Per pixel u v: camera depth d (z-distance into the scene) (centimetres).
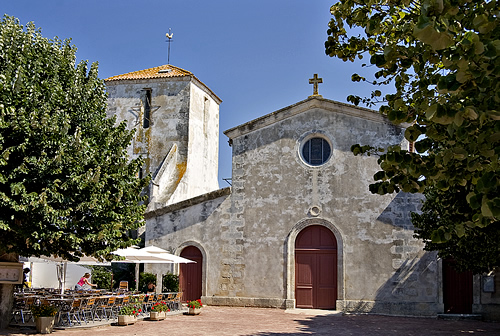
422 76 743
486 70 491
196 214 2286
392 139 2117
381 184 706
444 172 600
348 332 1487
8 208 1201
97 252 1322
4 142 1198
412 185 671
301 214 2141
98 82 1460
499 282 1892
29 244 1256
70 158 1233
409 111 730
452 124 529
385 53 664
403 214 2036
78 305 1536
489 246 1257
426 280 1969
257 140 2261
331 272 2088
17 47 1299
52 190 1206
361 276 2028
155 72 3331
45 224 1211
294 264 2123
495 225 1092
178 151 3075
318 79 2264
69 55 1417
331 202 2114
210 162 3422
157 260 1897
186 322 1666
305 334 1432
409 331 1532
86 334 1368
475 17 517
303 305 2091
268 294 2120
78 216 1326
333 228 2092
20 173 1201
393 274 2002
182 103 3138
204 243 2248
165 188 2842
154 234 2330
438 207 1500
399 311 1967
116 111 3200
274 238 2156
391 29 859
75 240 1234
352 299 2019
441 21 507
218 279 2197
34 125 1197
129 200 1440
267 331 1475
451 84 511
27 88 1245
